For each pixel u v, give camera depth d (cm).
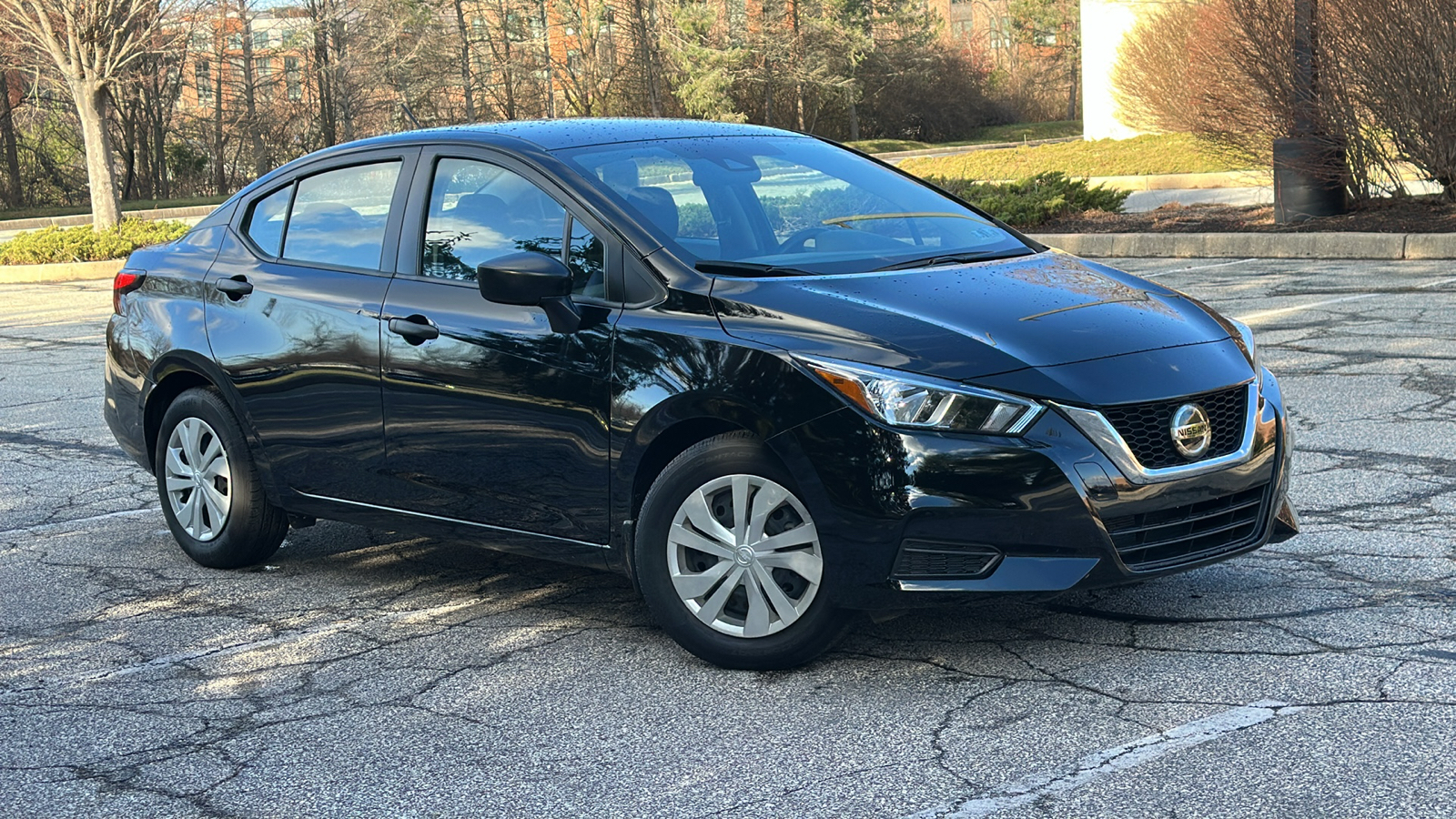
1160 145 2833
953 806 332
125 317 611
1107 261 1548
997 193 1892
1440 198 1545
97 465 797
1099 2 3225
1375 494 596
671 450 445
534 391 459
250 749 390
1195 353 427
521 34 6594
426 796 354
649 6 6412
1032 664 424
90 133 2470
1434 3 1452
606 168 487
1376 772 337
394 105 6425
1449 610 452
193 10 2905
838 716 392
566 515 462
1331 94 1522
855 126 7081
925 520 391
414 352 491
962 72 7606
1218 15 1627
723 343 421
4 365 1210
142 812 352
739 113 6688
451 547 604
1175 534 414
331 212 548
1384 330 985
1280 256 1466
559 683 431
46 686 449
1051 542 390
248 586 557
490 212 495
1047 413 393
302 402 532
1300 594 475
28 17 2480
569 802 346
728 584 428
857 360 402
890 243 491
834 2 6712
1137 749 358
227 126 6303
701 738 383
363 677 446
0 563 599
